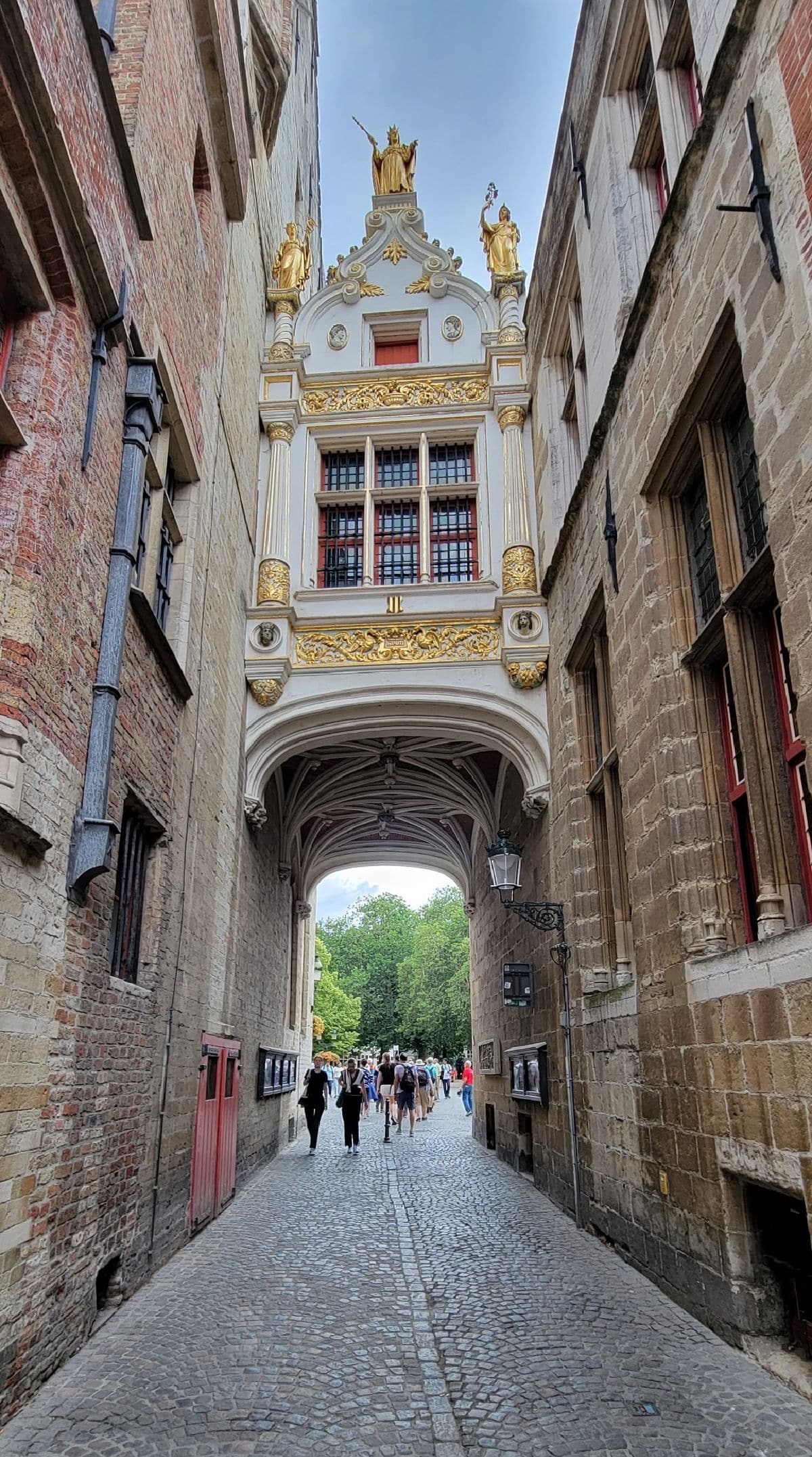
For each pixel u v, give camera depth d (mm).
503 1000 14336
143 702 6586
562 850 10672
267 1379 4621
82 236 4883
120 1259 5969
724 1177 5500
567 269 10930
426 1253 7598
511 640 11836
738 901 6320
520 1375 4723
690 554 7211
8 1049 4176
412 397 13578
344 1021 58750
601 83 9227
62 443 4789
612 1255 7645
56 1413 4168
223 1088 9680
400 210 14914
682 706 6797
